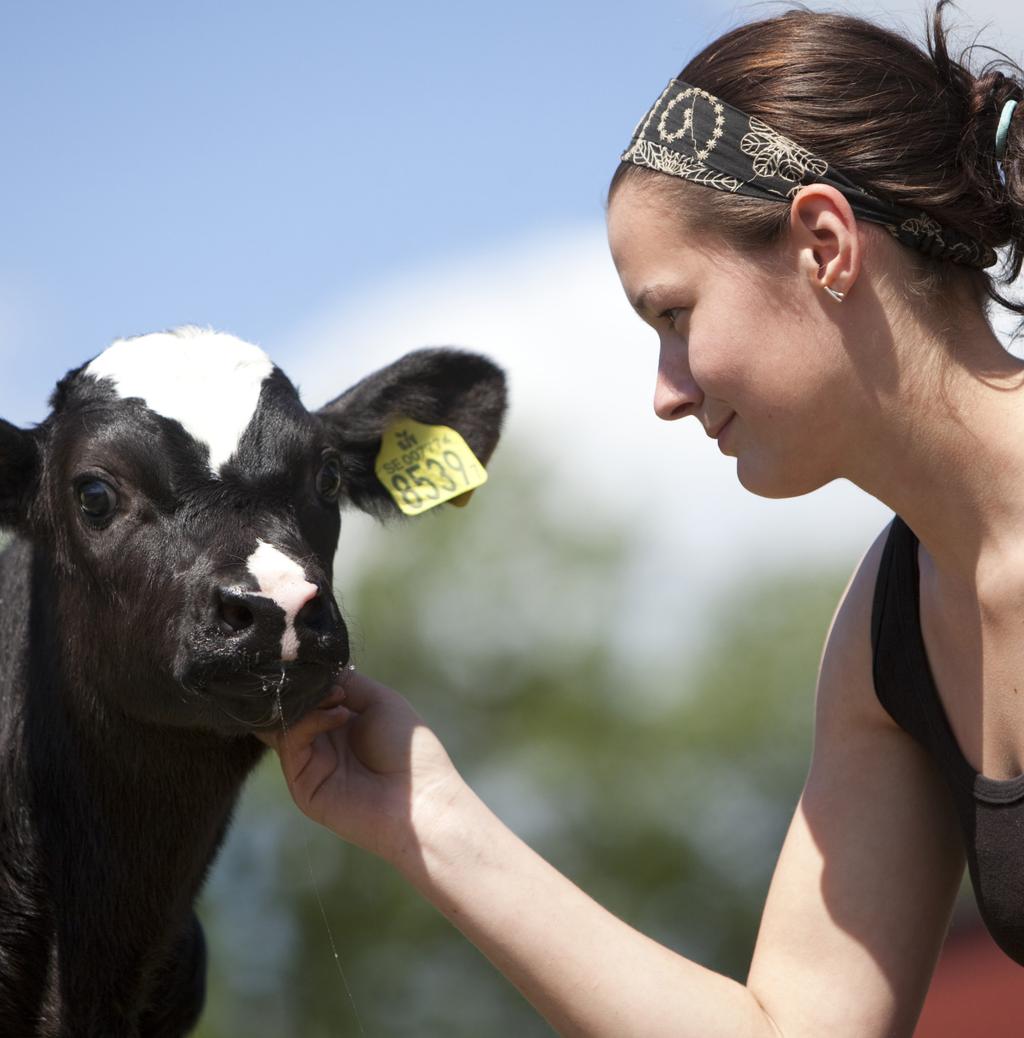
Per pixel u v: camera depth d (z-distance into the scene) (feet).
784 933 15.92
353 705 17.17
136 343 20.48
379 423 22.16
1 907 19.42
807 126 13.87
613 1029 15.23
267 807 91.15
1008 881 14.30
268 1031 90.22
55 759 19.65
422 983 90.38
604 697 103.96
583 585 104.58
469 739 103.30
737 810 104.88
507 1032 90.22
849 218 13.73
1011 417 14.15
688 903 101.45
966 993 56.24
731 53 14.43
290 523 18.63
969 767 14.73
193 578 17.56
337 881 90.53
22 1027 19.33
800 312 14.12
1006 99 14.28
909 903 15.80
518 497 106.11
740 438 14.93
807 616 110.63
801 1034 15.37
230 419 19.24
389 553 105.81
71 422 19.75
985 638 14.51
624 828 101.19
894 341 14.08
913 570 15.39
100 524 18.76
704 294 14.38
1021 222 14.06
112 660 18.62
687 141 14.28
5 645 20.76
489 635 103.86
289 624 16.44
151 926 19.84
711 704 106.52
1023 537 14.19
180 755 19.21
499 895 15.64
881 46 14.26
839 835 16.02
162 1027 21.11
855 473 14.75
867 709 16.11
